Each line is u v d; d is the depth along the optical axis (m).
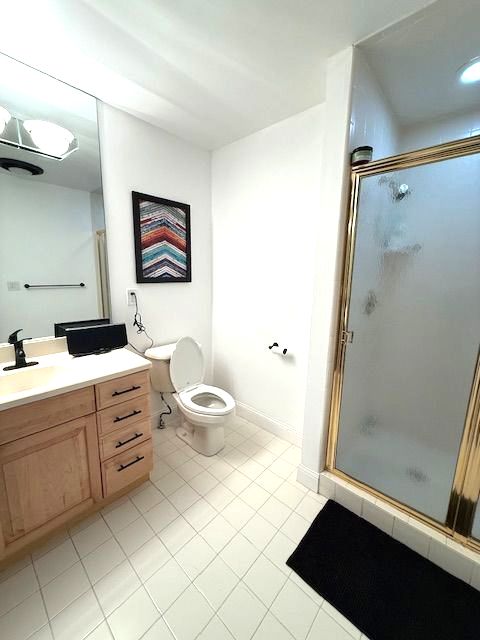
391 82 1.49
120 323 1.92
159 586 1.18
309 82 1.48
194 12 1.08
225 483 1.74
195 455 2.00
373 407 1.52
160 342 2.27
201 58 1.32
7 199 1.43
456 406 1.27
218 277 2.53
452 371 1.26
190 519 1.48
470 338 1.20
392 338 1.41
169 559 1.28
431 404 1.34
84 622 1.05
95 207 1.75
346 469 1.63
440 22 1.10
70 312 1.73
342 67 1.27
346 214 1.41
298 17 1.09
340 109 1.30
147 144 1.94
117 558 1.28
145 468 1.65
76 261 1.71
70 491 1.35
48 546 1.32
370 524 1.48
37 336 1.61
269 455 2.01
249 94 1.59
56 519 1.32
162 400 2.36
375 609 1.11
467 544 1.25
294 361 2.08
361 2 1.02
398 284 1.36
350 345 1.53
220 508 1.56
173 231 2.19
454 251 1.20
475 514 1.24
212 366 2.75
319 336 1.55
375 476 1.54
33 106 1.44
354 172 1.36
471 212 1.14
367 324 1.47
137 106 1.74
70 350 1.62
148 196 1.98
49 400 1.21
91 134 1.66
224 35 1.19
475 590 1.19
